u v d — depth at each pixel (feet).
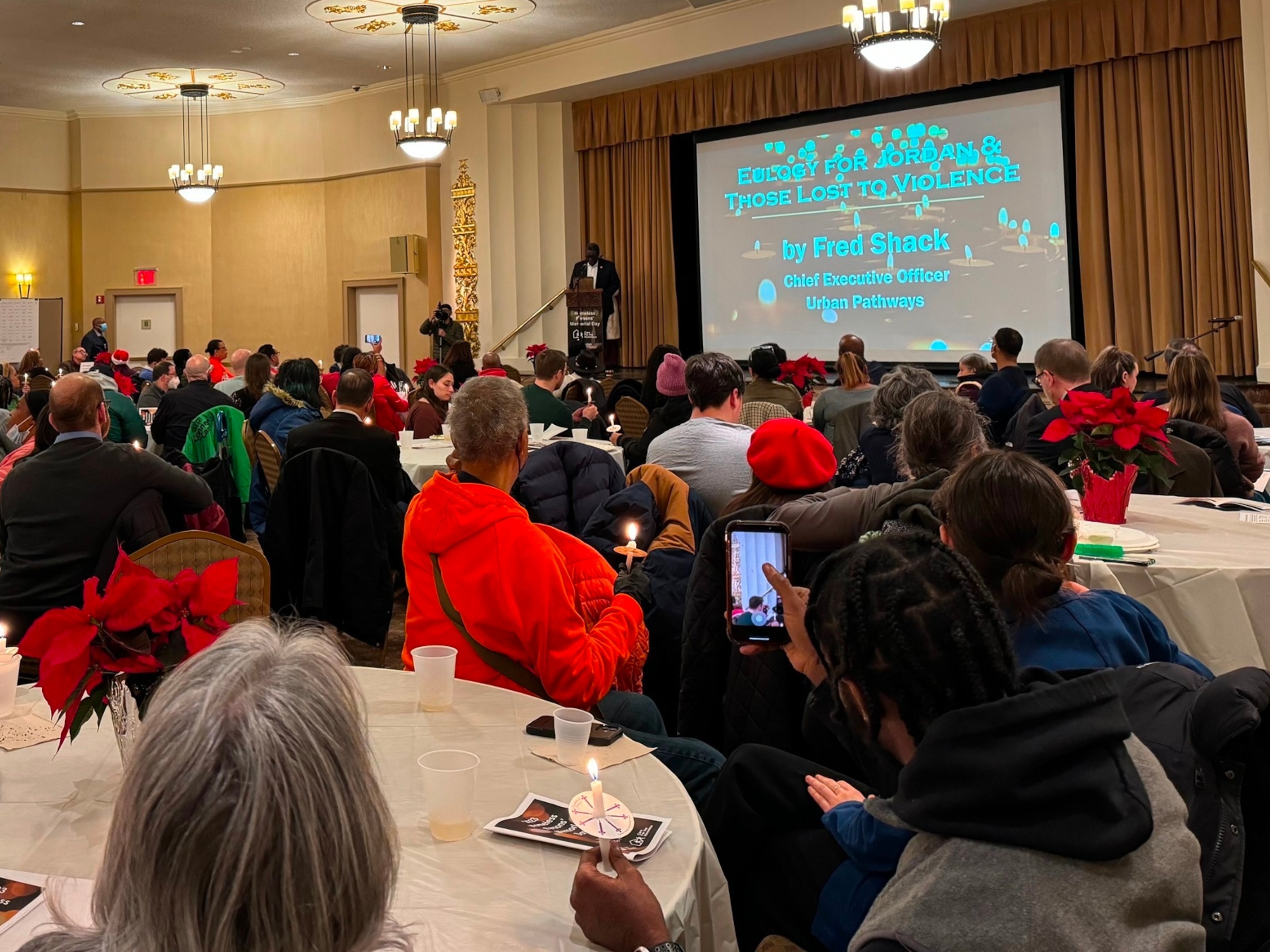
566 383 31.86
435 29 37.76
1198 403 13.99
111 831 2.51
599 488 12.50
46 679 4.85
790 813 5.68
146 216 50.85
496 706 6.40
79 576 10.34
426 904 4.18
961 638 3.60
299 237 49.24
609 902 3.88
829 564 4.00
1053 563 5.65
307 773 2.46
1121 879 3.39
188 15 36.29
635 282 40.78
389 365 38.47
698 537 11.35
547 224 42.29
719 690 8.72
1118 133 30.86
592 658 6.91
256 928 2.40
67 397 10.46
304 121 48.70
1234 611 8.87
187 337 50.78
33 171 50.60
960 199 33.91
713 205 39.14
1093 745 3.46
